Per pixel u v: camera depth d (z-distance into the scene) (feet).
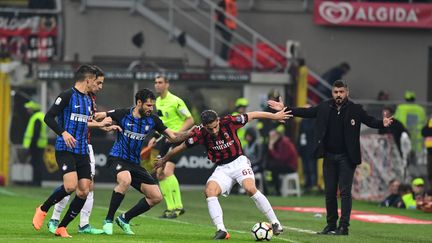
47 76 289.53
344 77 332.39
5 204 207.82
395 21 330.13
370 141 256.32
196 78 291.99
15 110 293.02
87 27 310.04
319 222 185.88
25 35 307.99
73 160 138.82
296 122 292.20
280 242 138.82
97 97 290.56
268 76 293.84
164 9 321.73
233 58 312.09
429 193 223.30
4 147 292.40
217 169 143.74
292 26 329.52
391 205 237.45
